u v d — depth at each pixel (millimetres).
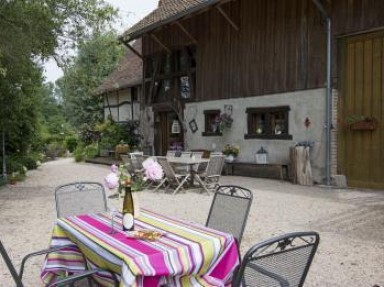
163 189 10781
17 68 10133
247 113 13727
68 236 3754
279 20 12555
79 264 3740
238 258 3283
